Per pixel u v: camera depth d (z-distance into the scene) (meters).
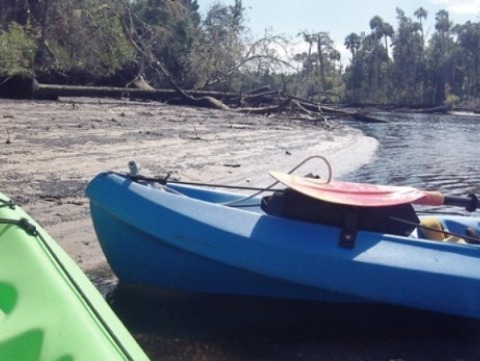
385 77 30.11
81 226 2.43
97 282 1.92
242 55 12.37
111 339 0.83
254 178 3.96
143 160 4.02
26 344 0.80
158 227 1.71
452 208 3.25
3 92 7.40
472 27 30.09
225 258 1.69
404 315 1.79
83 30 9.65
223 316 1.74
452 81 29.80
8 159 3.50
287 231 1.74
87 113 6.41
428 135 9.41
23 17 9.45
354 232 1.75
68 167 3.47
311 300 1.78
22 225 1.14
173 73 12.12
